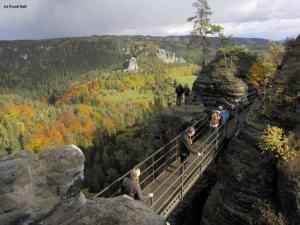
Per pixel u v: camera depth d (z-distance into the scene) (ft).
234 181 45.16
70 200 20.16
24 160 18.76
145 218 19.49
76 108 565.94
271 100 47.98
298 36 56.49
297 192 36.42
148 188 43.16
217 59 107.45
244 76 99.81
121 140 210.79
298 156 38.88
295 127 42.63
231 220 43.68
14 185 17.26
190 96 104.12
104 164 217.77
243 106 80.89
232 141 50.03
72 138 403.34
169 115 92.94
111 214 19.70
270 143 41.14
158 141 97.81
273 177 41.73
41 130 440.86
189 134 44.04
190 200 51.47
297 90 45.52
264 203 41.09
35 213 17.83
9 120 457.27
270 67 87.25
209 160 51.26
